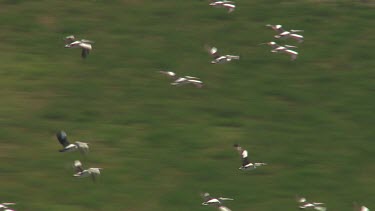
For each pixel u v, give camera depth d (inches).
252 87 2965.1
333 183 2519.7
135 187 2438.5
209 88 2945.4
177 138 2674.7
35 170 2493.8
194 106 2851.9
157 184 2459.4
